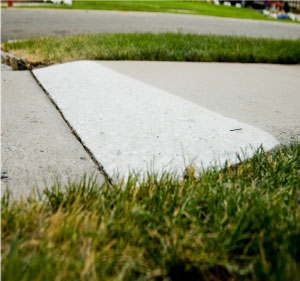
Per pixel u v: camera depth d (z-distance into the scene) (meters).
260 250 1.00
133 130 2.11
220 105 2.70
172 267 1.05
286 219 1.19
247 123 2.31
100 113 2.41
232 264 1.06
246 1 24.45
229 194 1.33
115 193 1.36
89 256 1.03
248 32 10.82
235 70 4.43
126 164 1.73
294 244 1.06
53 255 1.03
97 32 7.89
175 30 9.44
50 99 2.85
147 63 4.45
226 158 1.78
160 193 1.37
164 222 1.20
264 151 1.81
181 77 3.70
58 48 4.68
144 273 1.04
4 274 0.91
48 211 1.27
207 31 10.01
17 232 1.05
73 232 1.10
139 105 2.57
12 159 1.73
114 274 1.02
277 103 2.86
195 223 1.19
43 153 1.83
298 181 1.52
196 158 1.79
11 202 1.34
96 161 1.79
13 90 3.02
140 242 1.12
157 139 1.99
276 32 11.56
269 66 5.06
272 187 1.44
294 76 4.25
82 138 2.03
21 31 7.28
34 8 11.28
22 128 2.14
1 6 11.66
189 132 2.09
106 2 16.30
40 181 1.54
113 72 3.57
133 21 10.62
